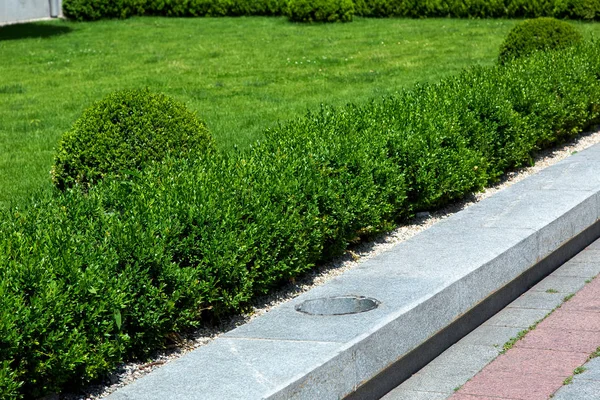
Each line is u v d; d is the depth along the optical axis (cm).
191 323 515
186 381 420
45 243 491
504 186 869
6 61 1912
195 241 539
